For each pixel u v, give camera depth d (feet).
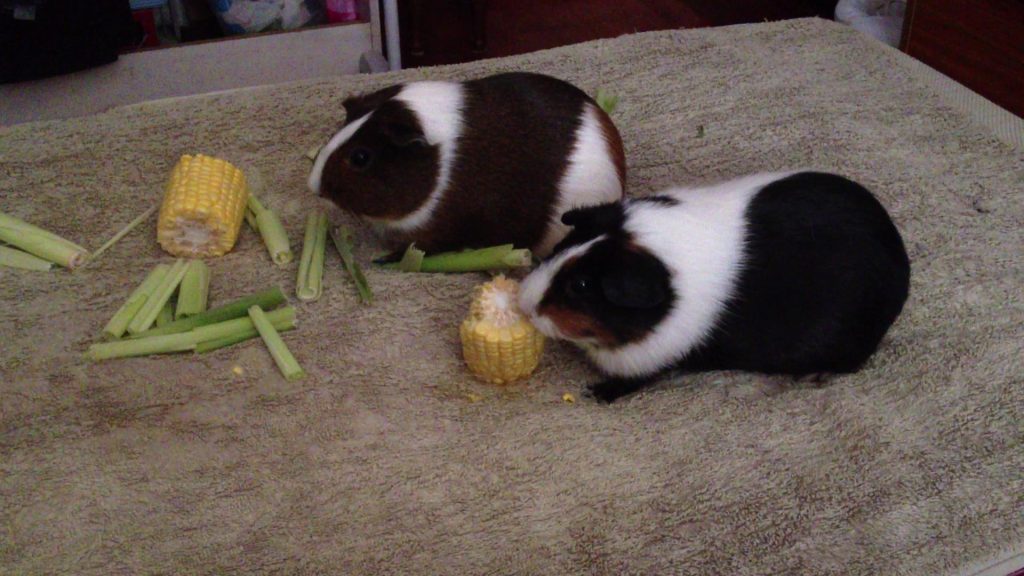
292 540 2.12
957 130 3.12
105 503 2.18
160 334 2.46
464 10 4.72
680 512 2.17
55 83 3.45
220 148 3.03
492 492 2.20
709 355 2.34
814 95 3.27
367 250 2.72
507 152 2.52
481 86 2.56
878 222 2.34
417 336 2.50
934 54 3.68
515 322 2.33
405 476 2.22
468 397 2.38
